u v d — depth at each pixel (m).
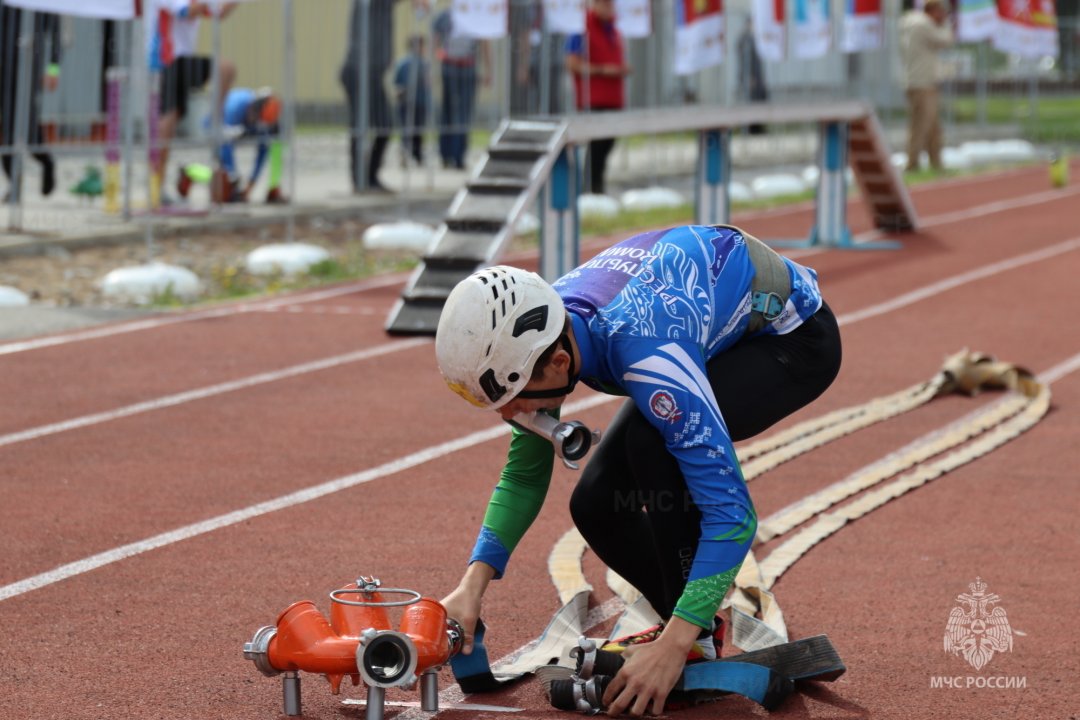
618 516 9.48
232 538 13.31
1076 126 79.44
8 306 26.61
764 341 9.27
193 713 9.15
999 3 53.31
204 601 11.52
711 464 8.34
